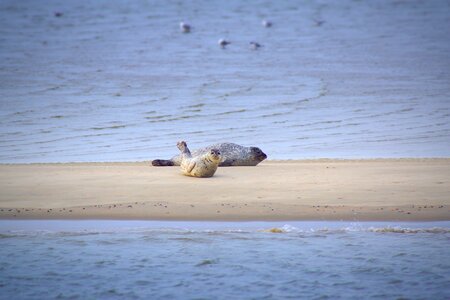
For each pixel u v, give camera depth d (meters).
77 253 43.03
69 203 53.25
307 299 36.28
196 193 55.94
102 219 49.88
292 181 60.25
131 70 180.00
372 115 120.44
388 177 61.84
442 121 113.56
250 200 53.97
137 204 52.91
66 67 183.88
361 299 36.25
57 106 128.25
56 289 37.69
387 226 48.47
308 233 46.94
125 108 127.19
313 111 124.88
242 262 41.56
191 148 91.06
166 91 148.50
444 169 66.31
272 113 122.62
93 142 95.19
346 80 165.38
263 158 69.44
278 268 40.62
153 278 39.16
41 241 45.28
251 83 160.88
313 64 193.75
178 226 48.41
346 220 49.62
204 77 170.00
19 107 126.69
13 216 50.38
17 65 185.38
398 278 39.12
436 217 50.28
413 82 163.00
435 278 39.12
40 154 85.31
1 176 62.34
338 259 42.06
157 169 67.06
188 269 40.44
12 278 39.12
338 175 62.97
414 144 93.25
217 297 36.56
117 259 42.03
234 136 101.12
